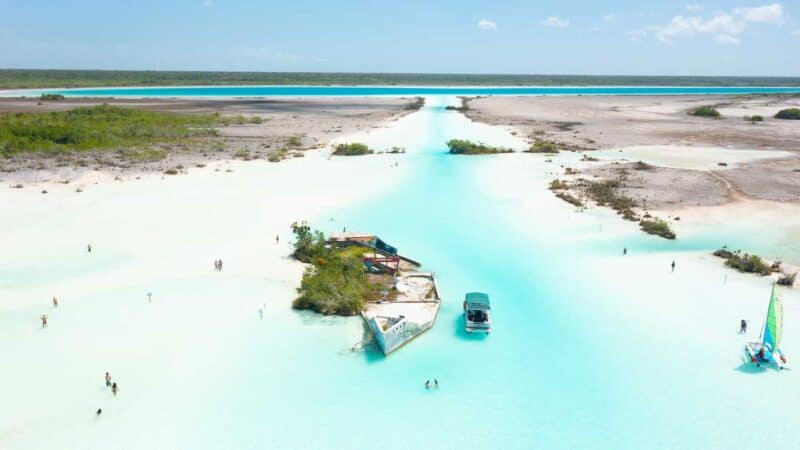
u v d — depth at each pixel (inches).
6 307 1491.1
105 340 1347.2
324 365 1280.8
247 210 2386.8
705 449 1033.5
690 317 1508.4
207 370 1245.1
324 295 1528.1
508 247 2025.1
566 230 2208.4
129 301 1544.0
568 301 1605.6
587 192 2746.1
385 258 1814.7
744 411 1135.6
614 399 1173.7
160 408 1119.6
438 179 3031.5
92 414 1097.4
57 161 3169.3
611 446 1042.1
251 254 1899.6
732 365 1291.8
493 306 1578.5
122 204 2422.5
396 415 1119.0
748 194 2726.4
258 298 1583.4
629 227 2239.2
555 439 1059.9
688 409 1142.3
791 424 1096.2
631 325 1470.2
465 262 1888.5
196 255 1878.7
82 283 1646.2
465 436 1064.2
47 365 1242.0
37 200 2443.4
